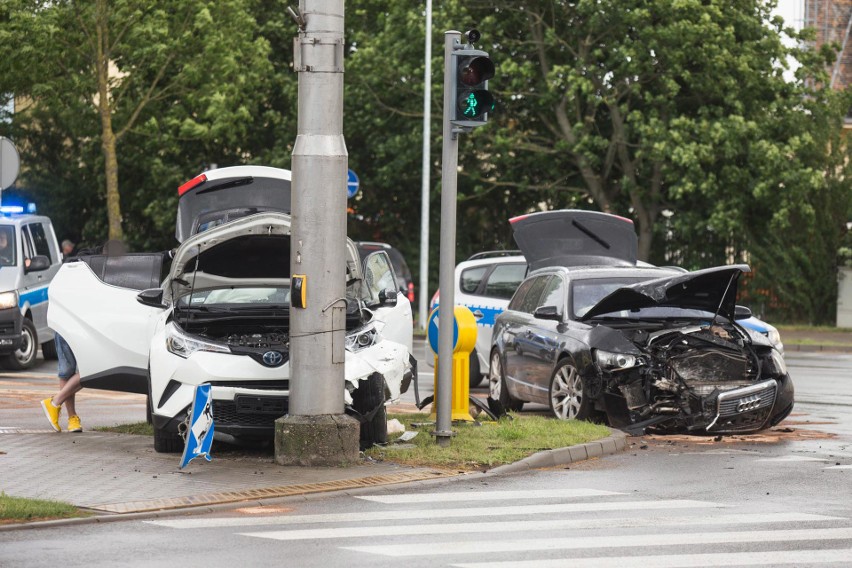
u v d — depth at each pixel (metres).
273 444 34.81
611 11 88.06
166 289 35.09
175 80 88.25
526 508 26.06
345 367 32.56
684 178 89.19
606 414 39.56
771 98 93.75
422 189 94.25
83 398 47.91
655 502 26.88
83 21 82.56
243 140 102.62
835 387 54.25
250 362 32.12
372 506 26.17
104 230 104.88
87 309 36.59
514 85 90.12
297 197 31.03
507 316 46.41
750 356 39.44
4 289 59.22
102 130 86.75
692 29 87.06
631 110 93.12
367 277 40.50
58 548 21.73
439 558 21.20
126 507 25.34
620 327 40.66
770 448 35.62
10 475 28.86
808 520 24.88
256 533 23.20
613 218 52.22
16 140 103.31
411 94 97.50
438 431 33.53
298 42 31.05
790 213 96.38
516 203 103.69
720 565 20.86
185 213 47.72
